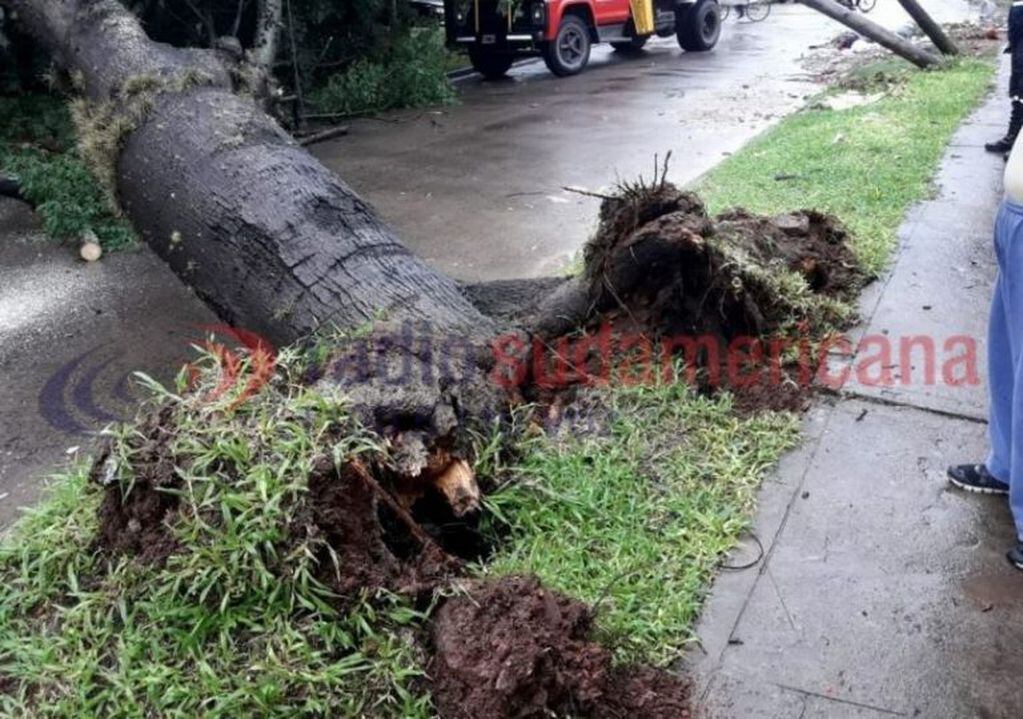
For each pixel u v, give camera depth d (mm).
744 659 2801
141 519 2939
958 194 6609
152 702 2568
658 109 11430
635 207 4246
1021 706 2613
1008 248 3160
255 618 2686
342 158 9703
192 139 4621
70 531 3150
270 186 4344
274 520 2695
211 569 2697
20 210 7902
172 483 2877
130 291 6289
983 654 2797
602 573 3066
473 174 8852
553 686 2473
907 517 3410
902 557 3211
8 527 3803
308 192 4328
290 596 2693
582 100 12312
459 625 2580
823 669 2758
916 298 5008
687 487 3529
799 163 7609
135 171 4781
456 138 10430
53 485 3830
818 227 5270
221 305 4469
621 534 3246
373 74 12008
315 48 12625
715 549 3207
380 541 2855
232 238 4316
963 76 10844
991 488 3486
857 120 9000
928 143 7898
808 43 16625
